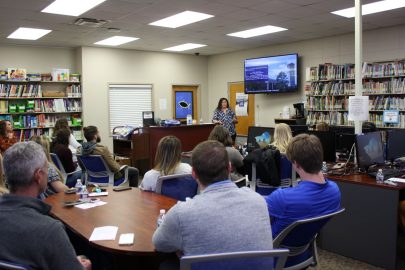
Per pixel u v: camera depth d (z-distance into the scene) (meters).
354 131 4.38
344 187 3.31
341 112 7.45
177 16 6.11
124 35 7.52
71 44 8.46
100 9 5.55
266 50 9.17
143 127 6.96
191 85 10.56
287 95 8.80
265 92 8.87
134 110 9.54
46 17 5.90
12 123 7.84
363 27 6.91
